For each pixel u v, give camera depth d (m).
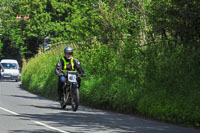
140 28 41.31
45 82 58.41
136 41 39.97
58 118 28.52
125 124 26.12
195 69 31.19
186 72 31.69
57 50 68.62
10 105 37.88
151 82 34.38
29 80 72.62
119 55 41.28
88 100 41.09
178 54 33.19
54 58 61.91
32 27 102.62
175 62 32.91
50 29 99.25
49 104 41.50
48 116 29.64
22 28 119.19
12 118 27.66
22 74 86.06
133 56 37.62
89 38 47.09
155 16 34.38
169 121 28.55
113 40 43.59
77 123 25.86
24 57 119.56
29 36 111.50
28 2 102.62
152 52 36.19
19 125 24.34
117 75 38.84
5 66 111.25
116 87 37.31
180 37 34.91
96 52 44.31
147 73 35.06
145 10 39.81
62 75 35.88
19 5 110.00
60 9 98.25
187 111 27.55
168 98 30.62
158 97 31.28
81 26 47.00
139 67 36.41
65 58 36.19
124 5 44.91
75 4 53.75
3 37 133.50
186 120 27.31
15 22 119.69
